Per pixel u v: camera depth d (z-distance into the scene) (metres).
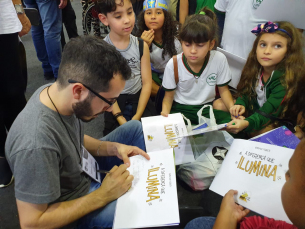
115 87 0.76
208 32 1.26
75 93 0.73
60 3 2.16
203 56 1.34
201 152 1.31
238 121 1.31
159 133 1.29
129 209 0.88
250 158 0.99
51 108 0.77
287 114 1.39
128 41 1.57
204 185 1.27
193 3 2.29
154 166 1.03
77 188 0.94
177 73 1.49
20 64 1.51
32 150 0.68
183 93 1.58
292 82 1.31
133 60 1.60
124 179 0.93
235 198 0.89
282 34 1.25
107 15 1.41
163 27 1.81
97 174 1.07
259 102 1.53
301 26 1.43
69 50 0.74
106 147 1.14
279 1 1.37
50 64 2.39
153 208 0.88
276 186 0.88
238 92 1.59
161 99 1.69
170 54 1.88
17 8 1.42
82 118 0.82
